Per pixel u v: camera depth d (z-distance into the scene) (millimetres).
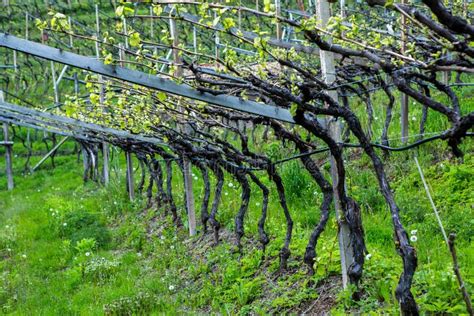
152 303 6980
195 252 8367
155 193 12758
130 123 7707
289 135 5973
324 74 4875
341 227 5133
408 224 6730
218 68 5117
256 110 4781
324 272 5645
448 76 9758
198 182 11758
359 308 4859
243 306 6012
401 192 7559
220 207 9406
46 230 11844
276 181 6504
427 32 4008
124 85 6523
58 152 20141
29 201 15070
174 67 4805
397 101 10695
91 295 7875
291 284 5957
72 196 14789
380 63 3928
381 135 9070
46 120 11680
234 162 7836
